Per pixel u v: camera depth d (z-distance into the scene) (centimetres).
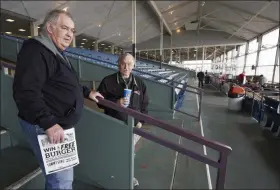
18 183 151
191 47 2128
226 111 500
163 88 442
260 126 323
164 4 1260
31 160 185
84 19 1184
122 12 1223
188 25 1948
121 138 147
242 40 1986
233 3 1213
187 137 109
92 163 167
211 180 118
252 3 1102
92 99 145
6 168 171
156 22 1630
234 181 140
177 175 123
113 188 158
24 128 112
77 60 557
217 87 1212
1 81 212
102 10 1141
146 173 131
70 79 106
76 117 112
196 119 409
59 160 114
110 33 1592
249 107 477
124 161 149
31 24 987
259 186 131
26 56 93
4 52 580
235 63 2242
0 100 217
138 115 131
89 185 171
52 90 102
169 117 427
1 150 204
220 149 101
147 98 195
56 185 118
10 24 1013
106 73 525
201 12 1588
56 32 105
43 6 897
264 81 1004
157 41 2152
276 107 250
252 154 188
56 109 104
